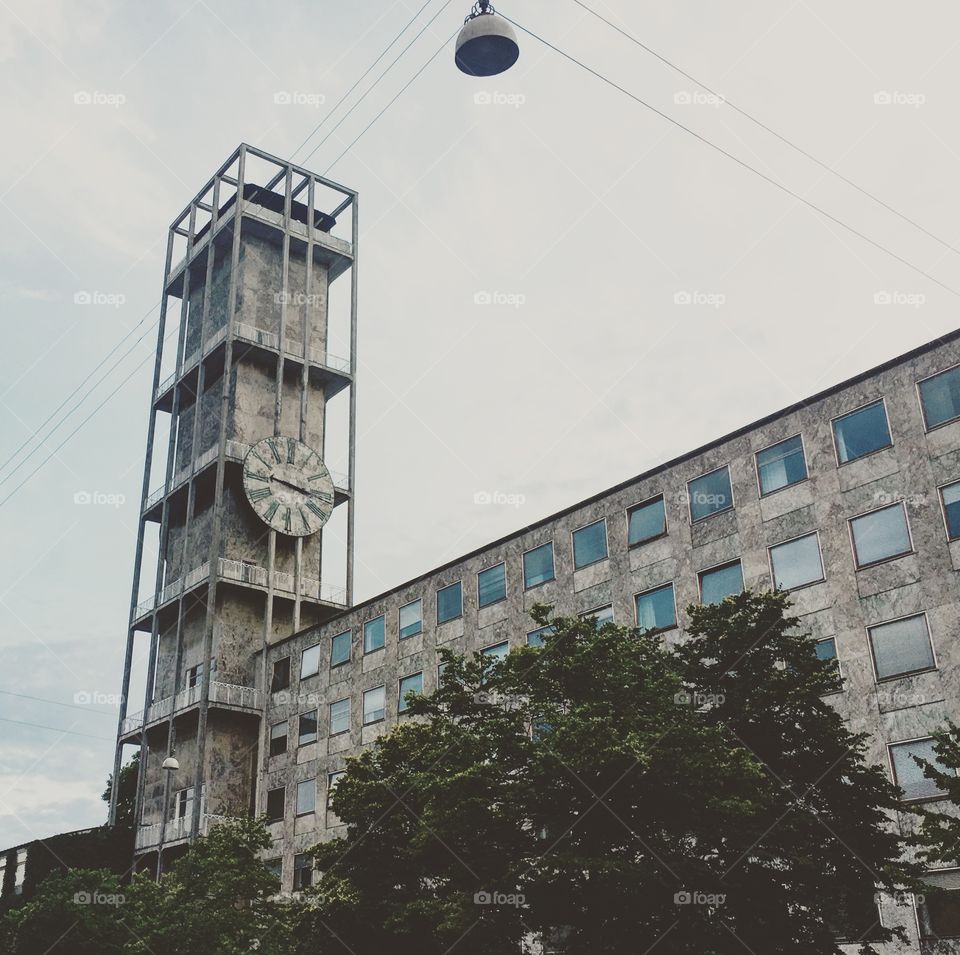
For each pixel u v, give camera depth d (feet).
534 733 99.81
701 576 135.13
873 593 116.16
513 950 89.92
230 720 198.90
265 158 233.76
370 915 98.78
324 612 216.54
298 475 214.48
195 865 135.33
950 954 97.45
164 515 218.59
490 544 167.32
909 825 104.37
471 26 63.21
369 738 177.78
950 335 117.80
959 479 112.88
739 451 135.23
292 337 228.84
